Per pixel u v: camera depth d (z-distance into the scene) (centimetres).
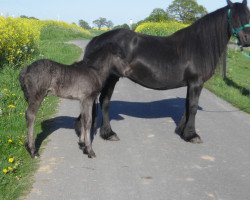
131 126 755
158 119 814
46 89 533
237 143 674
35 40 1611
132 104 941
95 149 615
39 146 614
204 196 466
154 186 488
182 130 696
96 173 522
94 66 569
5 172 480
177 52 653
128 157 587
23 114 722
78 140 649
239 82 1343
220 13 656
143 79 657
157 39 662
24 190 461
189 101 665
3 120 677
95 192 465
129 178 510
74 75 548
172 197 460
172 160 582
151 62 643
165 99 1012
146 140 673
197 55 650
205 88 1195
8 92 839
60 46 2172
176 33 668
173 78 655
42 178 498
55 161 557
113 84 653
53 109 830
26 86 528
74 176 509
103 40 646
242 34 652
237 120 831
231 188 492
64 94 550
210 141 680
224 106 967
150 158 586
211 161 584
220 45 659
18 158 542
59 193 458
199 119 829
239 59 2108
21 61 1216
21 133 638
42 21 4138
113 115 831
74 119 770
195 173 536
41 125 709
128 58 640
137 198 454
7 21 1388
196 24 659
